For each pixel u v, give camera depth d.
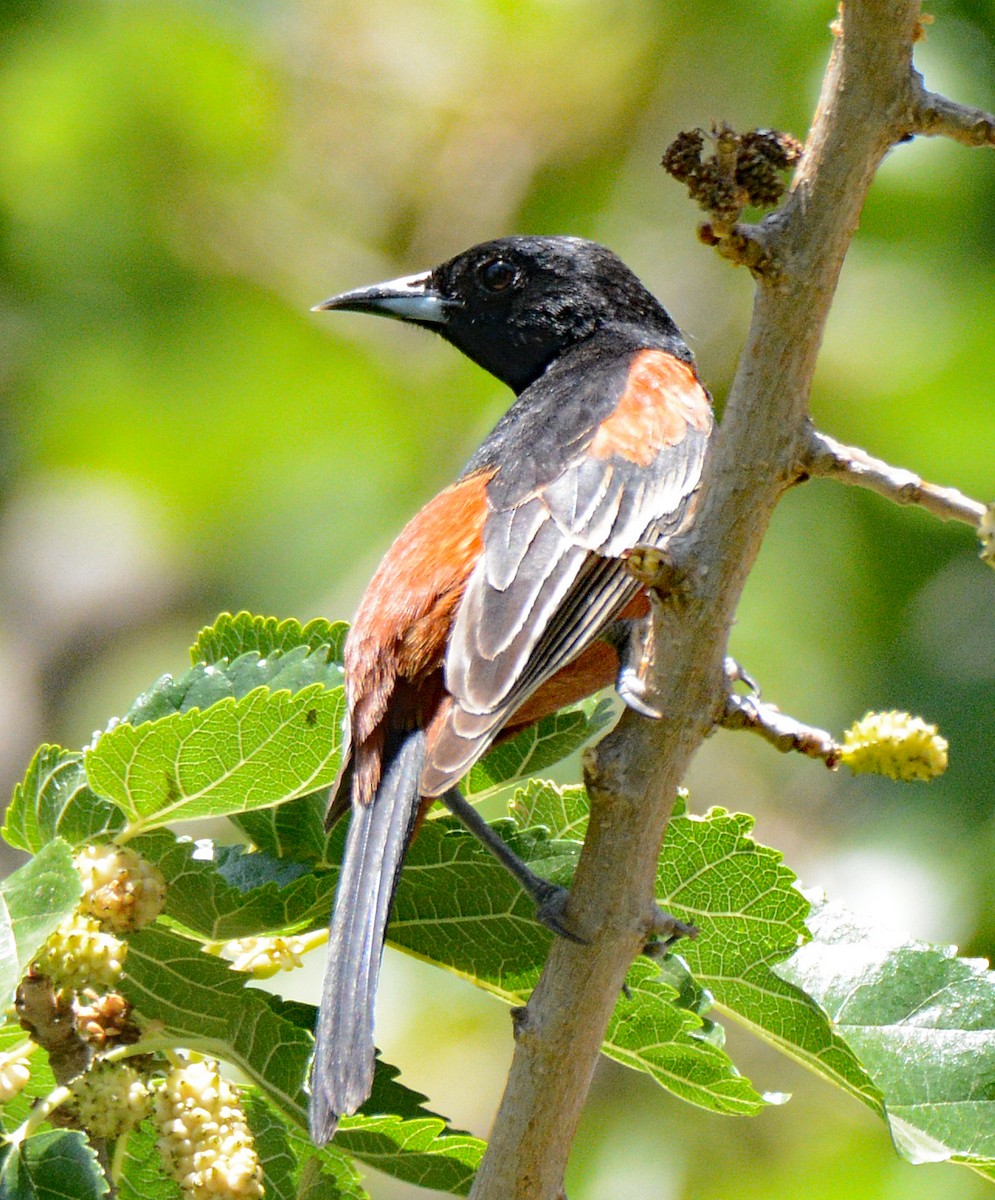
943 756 5.16
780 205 5.11
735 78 14.23
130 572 17.36
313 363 15.16
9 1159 5.06
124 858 5.47
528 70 14.84
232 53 14.98
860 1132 12.69
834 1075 5.90
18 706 17.09
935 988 6.13
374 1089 6.03
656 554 5.19
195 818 5.86
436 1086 13.83
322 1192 6.13
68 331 15.30
